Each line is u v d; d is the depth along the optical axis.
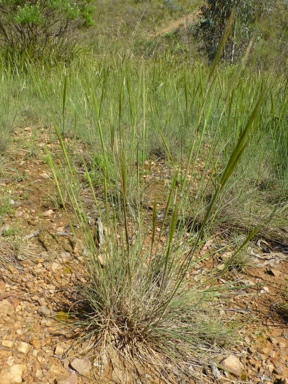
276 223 2.83
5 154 3.67
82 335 1.94
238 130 3.01
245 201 2.90
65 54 6.69
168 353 1.83
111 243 2.21
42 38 6.77
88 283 2.23
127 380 1.74
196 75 4.05
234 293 2.27
